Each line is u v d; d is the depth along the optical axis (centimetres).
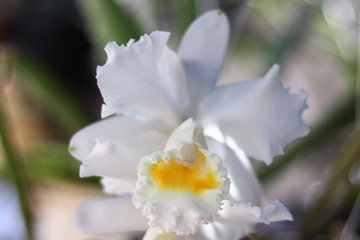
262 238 35
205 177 35
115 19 46
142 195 34
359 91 46
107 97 34
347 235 49
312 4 51
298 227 50
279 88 34
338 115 46
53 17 69
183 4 50
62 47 69
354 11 59
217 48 37
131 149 35
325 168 59
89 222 37
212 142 37
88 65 70
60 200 60
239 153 36
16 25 68
